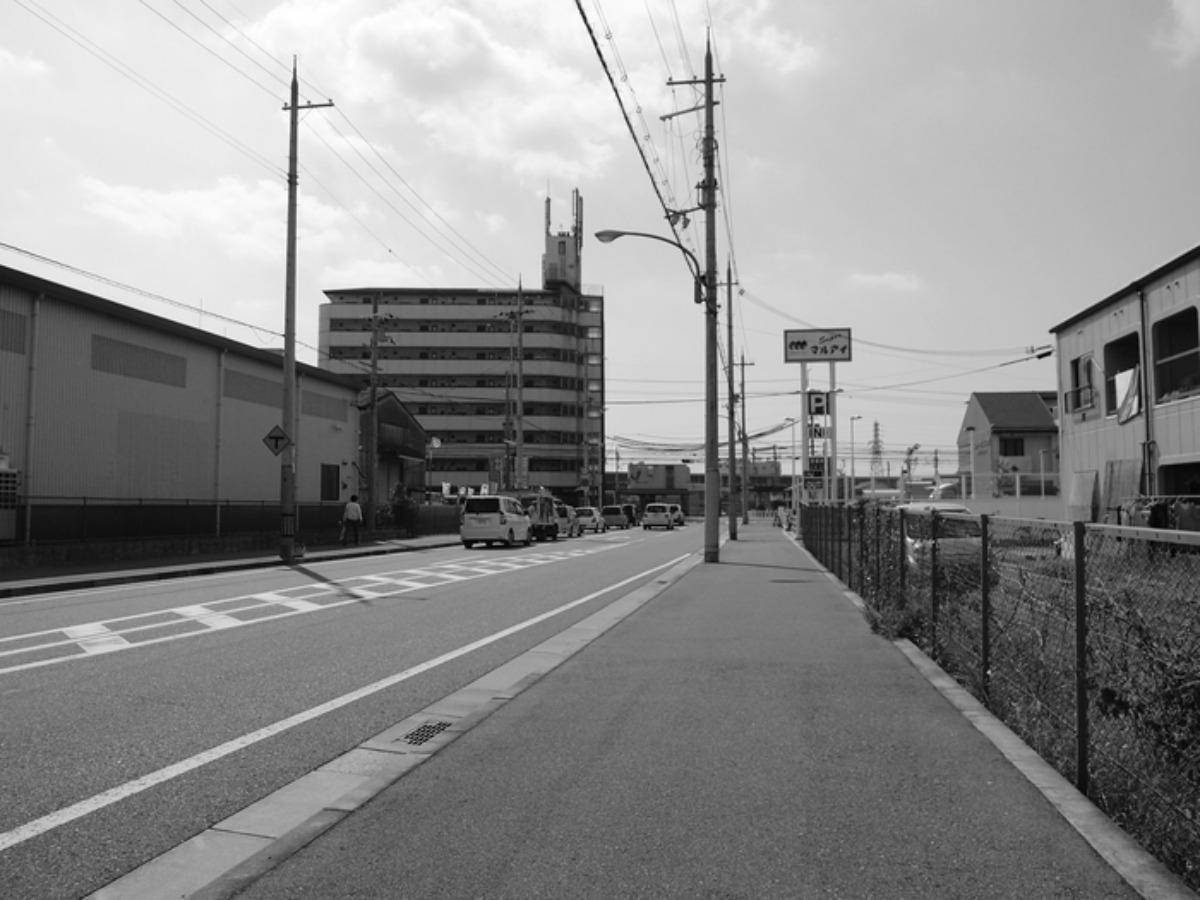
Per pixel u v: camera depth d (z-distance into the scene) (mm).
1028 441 51406
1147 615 4344
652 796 5184
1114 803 4766
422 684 8625
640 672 8945
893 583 12102
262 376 33031
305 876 4105
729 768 5707
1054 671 5723
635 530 65000
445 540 39844
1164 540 4008
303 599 16000
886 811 4867
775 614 13469
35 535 21781
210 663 9633
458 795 5234
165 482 27469
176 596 16375
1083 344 27219
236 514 29562
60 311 23344
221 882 4047
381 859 4293
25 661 9648
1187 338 22469
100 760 6016
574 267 96875
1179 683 4035
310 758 6121
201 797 5293
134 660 9758
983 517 7473
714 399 26172
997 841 4414
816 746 6191
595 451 98875
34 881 4105
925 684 8242
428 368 93188
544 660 9945
